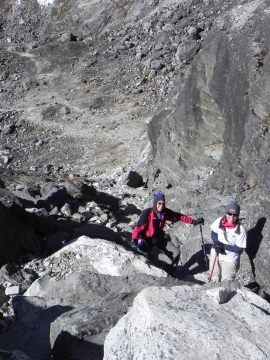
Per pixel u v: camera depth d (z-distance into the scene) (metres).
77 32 31.09
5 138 22.59
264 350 3.93
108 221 12.01
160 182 15.39
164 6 29.03
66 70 27.47
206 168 12.05
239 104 10.47
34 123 23.31
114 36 29.31
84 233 9.46
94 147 20.75
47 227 9.86
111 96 24.42
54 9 32.69
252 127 9.66
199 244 9.18
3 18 33.53
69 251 7.96
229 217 7.10
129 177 16.41
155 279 6.88
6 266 7.84
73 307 6.51
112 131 21.78
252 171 9.76
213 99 12.10
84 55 28.50
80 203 12.66
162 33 26.62
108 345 4.27
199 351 3.86
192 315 4.19
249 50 10.25
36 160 20.69
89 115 23.41
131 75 25.47
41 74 27.34
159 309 4.21
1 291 7.42
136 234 8.15
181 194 11.32
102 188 16.53
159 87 24.03
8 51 29.91
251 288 7.94
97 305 5.50
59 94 25.53
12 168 20.28
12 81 27.03
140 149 19.03
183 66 24.53
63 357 4.90
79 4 31.70
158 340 3.93
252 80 10.03
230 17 11.52
